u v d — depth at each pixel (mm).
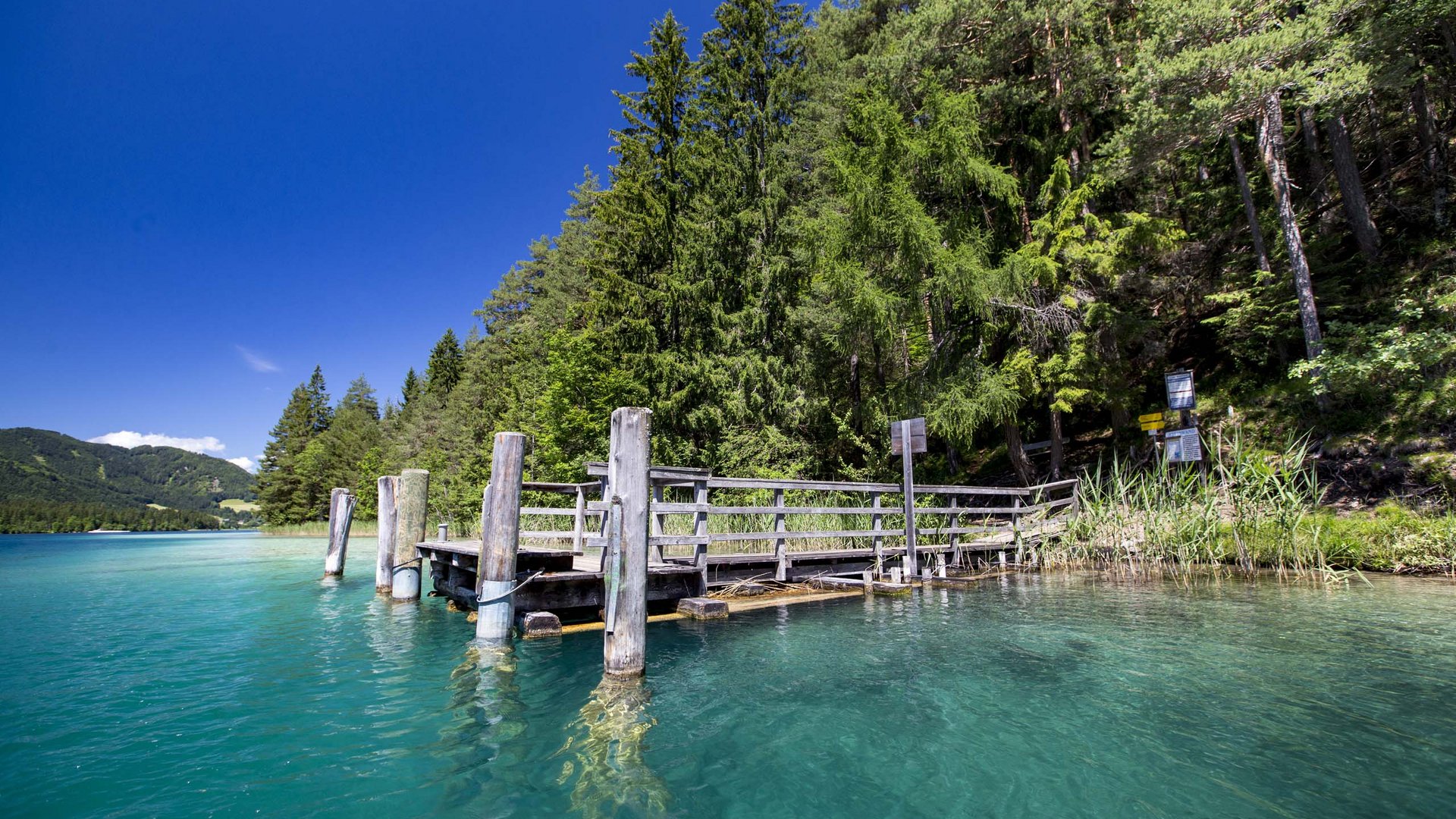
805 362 18531
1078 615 7145
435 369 61469
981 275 13586
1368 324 12086
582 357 21859
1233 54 11539
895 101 16875
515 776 3316
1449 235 13492
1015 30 15312
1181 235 13352
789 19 21422
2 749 3764
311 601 9758
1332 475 11688
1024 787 3090
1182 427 11898
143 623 7887
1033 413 18547
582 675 5230
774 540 9820
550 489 8953
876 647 5953
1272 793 2973
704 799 3033
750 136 20000
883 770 3326
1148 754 3432
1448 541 8867
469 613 7945
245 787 3236
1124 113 15258
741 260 19312
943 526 11203
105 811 3000
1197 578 9727
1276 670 4863
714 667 5348
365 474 52781
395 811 2955
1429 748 3420
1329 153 16625
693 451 18156
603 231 24219
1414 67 13852
